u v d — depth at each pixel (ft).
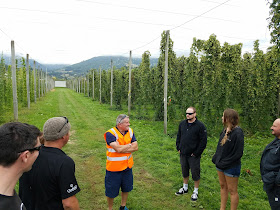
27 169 3.86
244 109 35.68
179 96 38.63
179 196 14.11
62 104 70.59
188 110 13.41
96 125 36.81
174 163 19.76
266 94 34.14
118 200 13.43
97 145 24.82
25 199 5.74
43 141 6.75
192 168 13.55
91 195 14.07
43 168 5.54
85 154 21.98
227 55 29.25
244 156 22.21
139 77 53.31
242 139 10.44
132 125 36.55
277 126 9.78
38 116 42.78
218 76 29.25
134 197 13.85
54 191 5.62
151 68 44.47
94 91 95.71
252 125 33.65
